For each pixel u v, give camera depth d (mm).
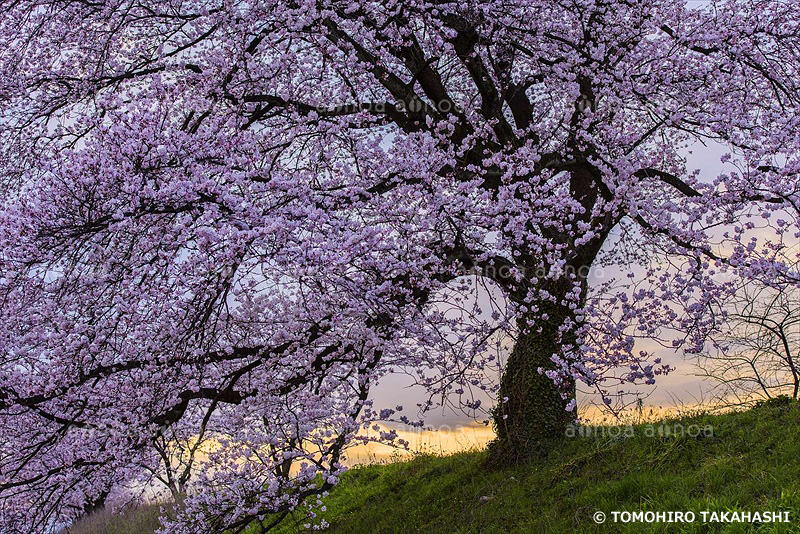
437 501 9539
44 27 9070
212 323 7508
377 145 8102
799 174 7723
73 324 6727
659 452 7879
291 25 7645
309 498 9922
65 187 6223
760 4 9414
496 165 8648
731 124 8508
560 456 9023
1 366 7164
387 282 6918
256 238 5879
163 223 6699
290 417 7543
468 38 8906
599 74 8625
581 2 8844
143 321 6785
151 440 7480
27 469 8875
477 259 7777
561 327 8422
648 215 8375
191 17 8891
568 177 8781
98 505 15523
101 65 8656
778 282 7719
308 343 7879
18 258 6074
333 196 7582
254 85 8602
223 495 8078
